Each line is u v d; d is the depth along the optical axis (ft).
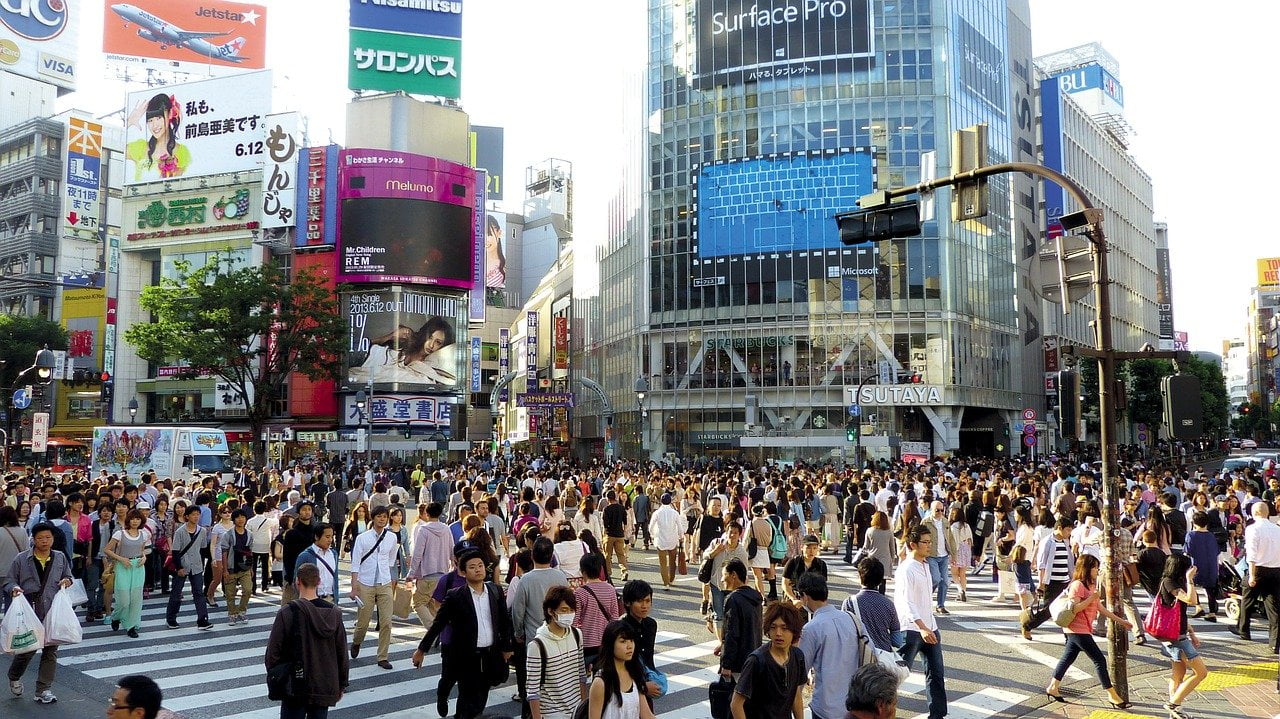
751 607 23.95
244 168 234.79
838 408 186.80
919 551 28.63
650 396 202.49
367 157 215.51
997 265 207.72
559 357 269.44
